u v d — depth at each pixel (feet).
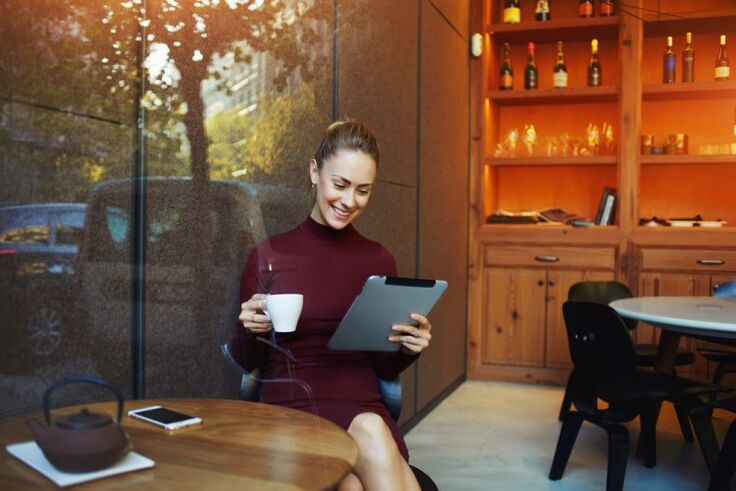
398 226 10.73
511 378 15.31
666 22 14.43
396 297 5.27
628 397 8.21
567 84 16.08
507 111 16.57
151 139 5.12
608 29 15.20
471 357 15.61
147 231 5.08
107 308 4.72
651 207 15.56
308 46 7.54
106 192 4.70
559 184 16.30
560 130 16.26
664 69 14.83
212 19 5.82
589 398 8.59
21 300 4.04
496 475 9.61
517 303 15.29
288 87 7.10
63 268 4.34
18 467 2.99
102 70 4.66
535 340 15.17
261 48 6.57
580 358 8.68
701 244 14.05
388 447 4.91
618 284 12.09
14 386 3.97
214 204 5.83
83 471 2.95
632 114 14.64
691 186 15.31
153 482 2.98
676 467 9.98
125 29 4.87
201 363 5.64
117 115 4.81
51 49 4.25
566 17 16.11
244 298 5.76
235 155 6.15
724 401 8.26
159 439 3.60
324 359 5.86
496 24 15.72
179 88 5.41
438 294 5.41
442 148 13.25
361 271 6.09
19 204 4.02
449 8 13.67
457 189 14.46
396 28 10.53
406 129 11.08
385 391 6.14
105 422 3.07
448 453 10.54
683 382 8.84
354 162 5.78
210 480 3.03
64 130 4.35
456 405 13.35
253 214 6.37
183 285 5.44
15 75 4.00
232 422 3.97
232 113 6.11
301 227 6.17
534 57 16.22
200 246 5.65
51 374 4.24
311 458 3.37
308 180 7.49
